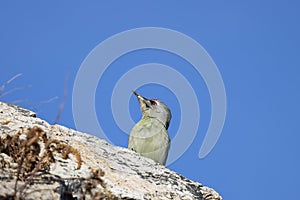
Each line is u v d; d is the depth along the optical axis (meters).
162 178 16.20
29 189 11.45
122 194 13.46
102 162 15.34
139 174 15.72
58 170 12.77
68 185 12.05
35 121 16.05
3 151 12.17
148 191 14.73
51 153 12.62
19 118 15.82
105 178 14.03
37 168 11.76
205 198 16.41
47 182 11.95
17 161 12.08
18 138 12.41
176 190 15.66
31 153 12.09
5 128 14.44
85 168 13.75
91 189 12.32
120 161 16.25
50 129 15.87
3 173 11.64
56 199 11.51
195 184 16.75
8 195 10.86
